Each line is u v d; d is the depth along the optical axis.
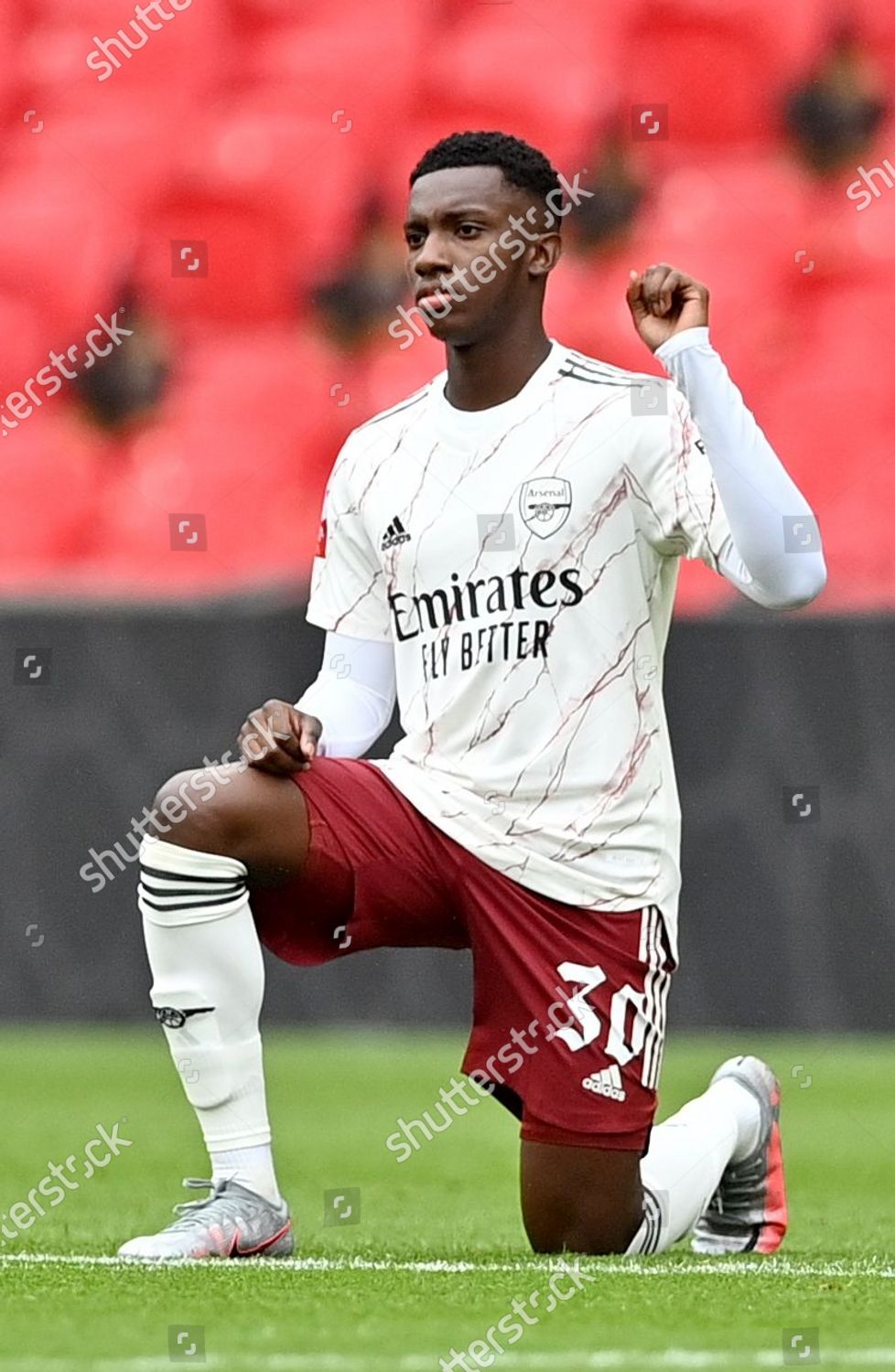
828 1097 23.34
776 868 26.88
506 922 12.41
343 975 28.50
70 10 43.50
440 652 12.74
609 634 12.48
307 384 40.19
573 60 42.44
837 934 26.84
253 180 41.91
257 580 38.81
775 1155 13.19
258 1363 8.15
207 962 12.20
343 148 42.25
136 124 42.59
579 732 12.44
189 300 41.31
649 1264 11.64
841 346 39.09
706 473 12.23
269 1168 12.32
